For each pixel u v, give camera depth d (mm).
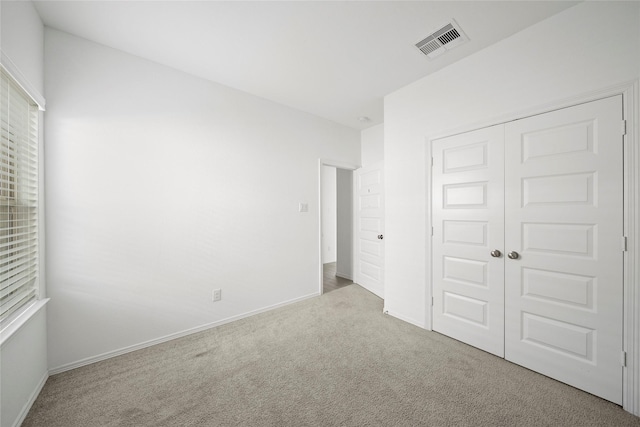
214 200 2529
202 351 2090
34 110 1621
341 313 2865
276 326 2545
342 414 1438
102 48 1964
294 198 3197
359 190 4012
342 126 3779
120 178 2025
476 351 2074
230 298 2643
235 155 2678
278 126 3039
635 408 1418
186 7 1600
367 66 2287
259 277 2869
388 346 2160
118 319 2023
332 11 1649
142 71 2139
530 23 1769
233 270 2664
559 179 1688
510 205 1912
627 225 1451
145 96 2150
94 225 1916
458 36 1903
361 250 3975
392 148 2771
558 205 1694
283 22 1746
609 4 1494
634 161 1424
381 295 3418
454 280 2266
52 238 1761
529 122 1816
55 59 1780
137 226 2102
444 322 2348
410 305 2609
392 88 2688
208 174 2492
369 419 1402
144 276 2135
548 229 1738
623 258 1467
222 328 2502
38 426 1354
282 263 3082
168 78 2270
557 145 1694
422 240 2482
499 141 1967
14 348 1317
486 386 1660
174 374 1793
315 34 1871
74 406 1490
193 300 2398
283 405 1507
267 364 1913
